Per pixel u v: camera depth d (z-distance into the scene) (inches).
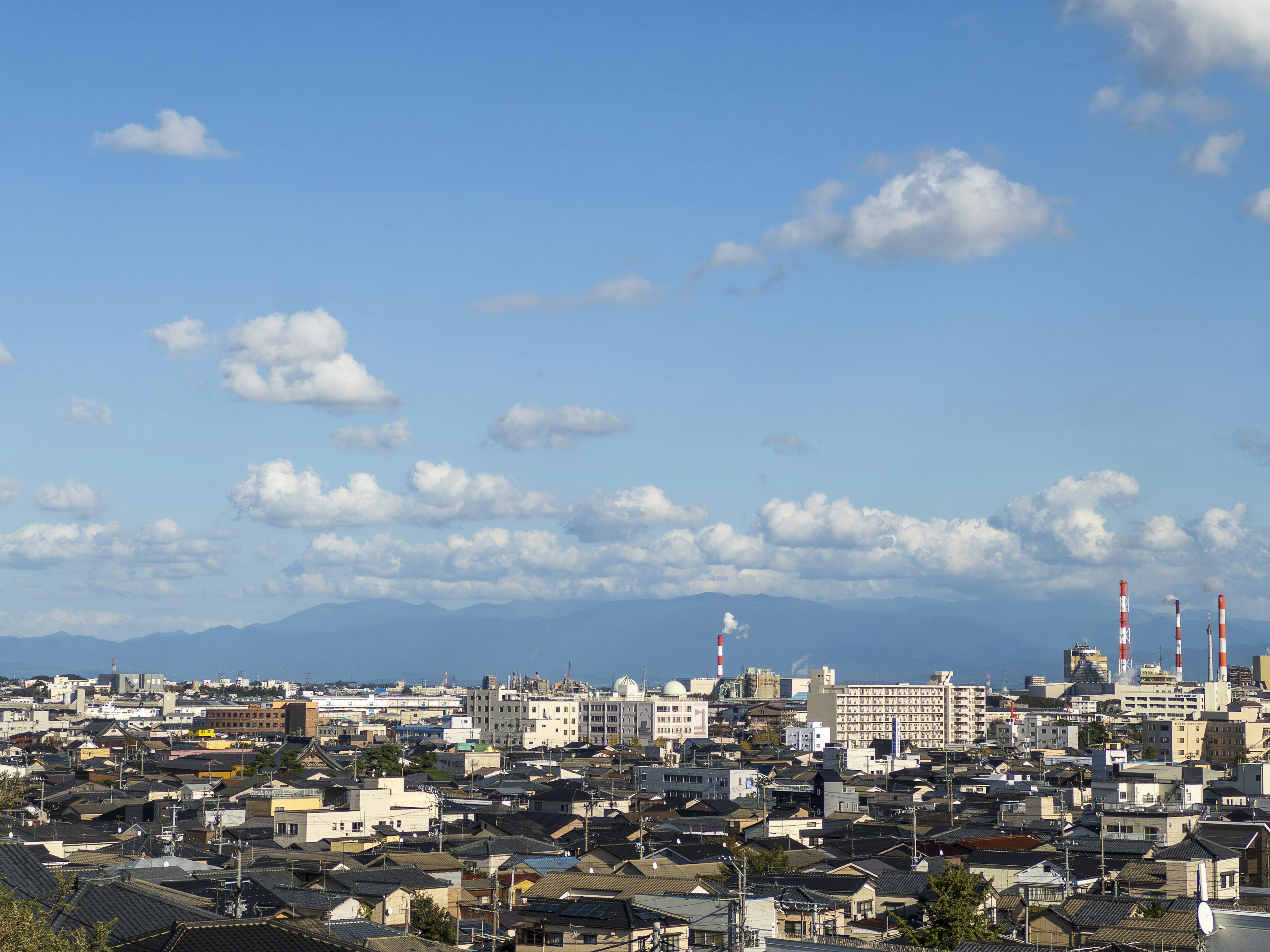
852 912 4963.1
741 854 6063.0
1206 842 5221.5
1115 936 4271.7
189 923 2642.7
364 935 3678.6
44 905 2797.7
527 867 5890.8
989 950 3772.1
